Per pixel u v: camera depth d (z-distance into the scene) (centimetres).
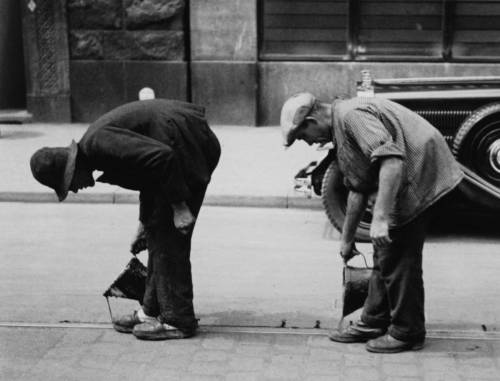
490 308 593
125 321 538
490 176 771
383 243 459
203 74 1381
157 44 1379
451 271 692
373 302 511
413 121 478
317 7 1380
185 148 493
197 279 666
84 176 493
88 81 1406
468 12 1357
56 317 573
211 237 809
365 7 1372
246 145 1226
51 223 867
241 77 1376
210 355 502
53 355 503
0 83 1565
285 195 945
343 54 1387
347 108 479
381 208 457
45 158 485
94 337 532
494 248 769
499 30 1355
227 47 1370
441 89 799
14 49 1591
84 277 672
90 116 1419
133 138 477
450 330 541
